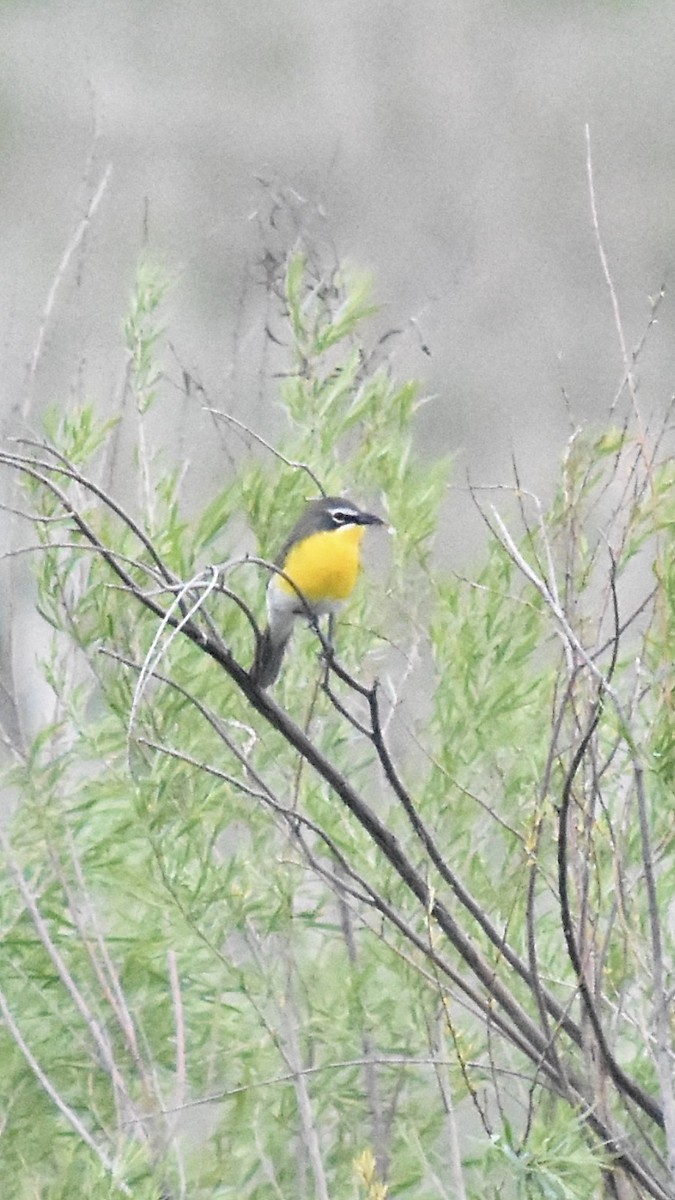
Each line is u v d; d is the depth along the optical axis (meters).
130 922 10.34
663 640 8.05
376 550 11.68
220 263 23.92
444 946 9.46
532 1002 9.55
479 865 9.32
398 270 29.03
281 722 8.50
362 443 10.34
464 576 9.80
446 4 35.91
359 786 10.23
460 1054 8.49
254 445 11.32
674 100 34.81
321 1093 10.20
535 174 33.78
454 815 9.42
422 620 10.23
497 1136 7.90
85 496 10.27
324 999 10.42
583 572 8.38
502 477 27.38
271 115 34.31
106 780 10.21
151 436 11.63
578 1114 8.23
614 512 8.15
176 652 9.44
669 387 29.70
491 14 35.91
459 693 9.26
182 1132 10.42
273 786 10.38
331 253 12.67
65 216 29.78
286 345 10.62
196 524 9.63
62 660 10.38
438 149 34.38
